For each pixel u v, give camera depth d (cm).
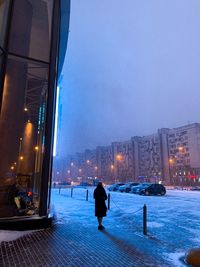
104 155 12988
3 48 984
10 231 809
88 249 653
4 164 1045
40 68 1187
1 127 1043
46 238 757
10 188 1034
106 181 12288
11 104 1090
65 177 16900
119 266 536
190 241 770
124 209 1569
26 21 1174
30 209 1010
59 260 563
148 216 1295
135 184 3934
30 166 1419
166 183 9331
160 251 655
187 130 9119
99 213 929
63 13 1416
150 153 10344
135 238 795
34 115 1639
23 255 591
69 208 1573
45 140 1016
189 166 8819
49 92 1061
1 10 1051
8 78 1077
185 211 1516
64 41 1677
